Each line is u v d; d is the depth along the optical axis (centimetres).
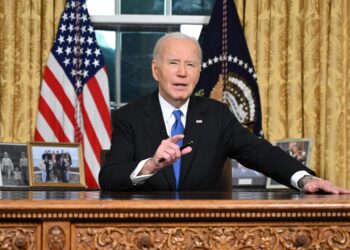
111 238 209
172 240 211
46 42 516
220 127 336
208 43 522
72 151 477
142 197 241
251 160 328
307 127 516
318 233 216
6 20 511
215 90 517
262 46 521
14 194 263
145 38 562
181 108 337
